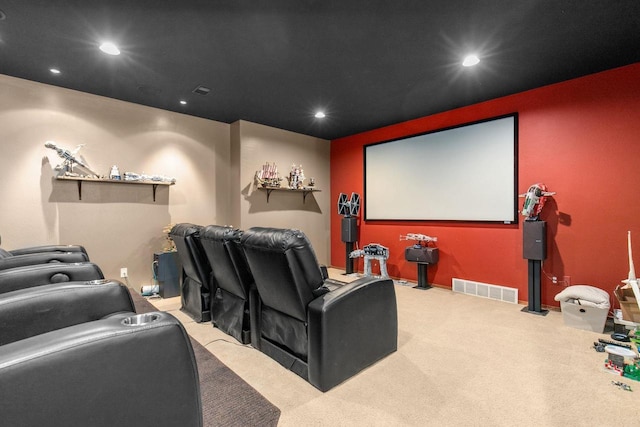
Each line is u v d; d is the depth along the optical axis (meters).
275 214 5.32
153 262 4.18
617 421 1.68
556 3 2.16
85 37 2.55
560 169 3.46
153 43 2.65
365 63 3.04
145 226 4.16
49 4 2.13
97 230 3.80
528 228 3.45
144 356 0.78
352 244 5.70
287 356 2.20
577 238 3.36
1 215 3.21
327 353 1.93
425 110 4.40
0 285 1.71
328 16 2.30
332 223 6.20
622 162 3.10
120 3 2.13
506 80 3.42
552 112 3.52
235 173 4.92
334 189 6.12
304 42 2.66
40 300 1.28
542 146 3.59
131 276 4.04
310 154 5.84
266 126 5.16
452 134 4.37
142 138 4.16
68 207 3.60
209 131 4.80
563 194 3.45
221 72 3.21
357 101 4.05
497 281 3.96
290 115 4.62
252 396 1.84
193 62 2.99
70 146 3.60
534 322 3.14
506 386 2.01
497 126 3.94
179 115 4.50
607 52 2.83
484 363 2.31
